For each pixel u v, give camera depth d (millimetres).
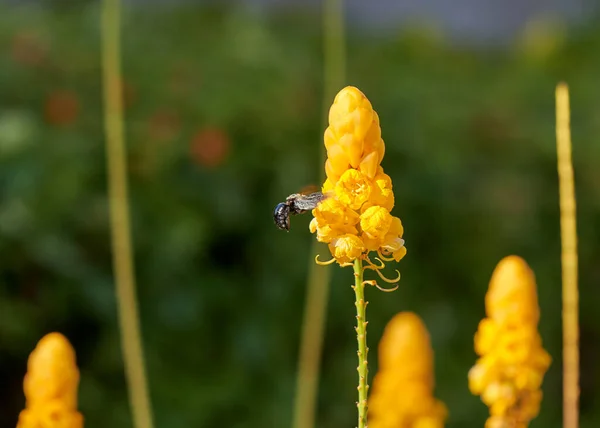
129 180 2279
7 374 2094
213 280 2307
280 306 2348
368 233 836
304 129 2566
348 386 2322
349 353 2371
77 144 2248
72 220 2189
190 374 2217
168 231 2258
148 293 2242
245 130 2504
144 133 2330
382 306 2453
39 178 2148
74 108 2318
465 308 2588
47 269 2145
